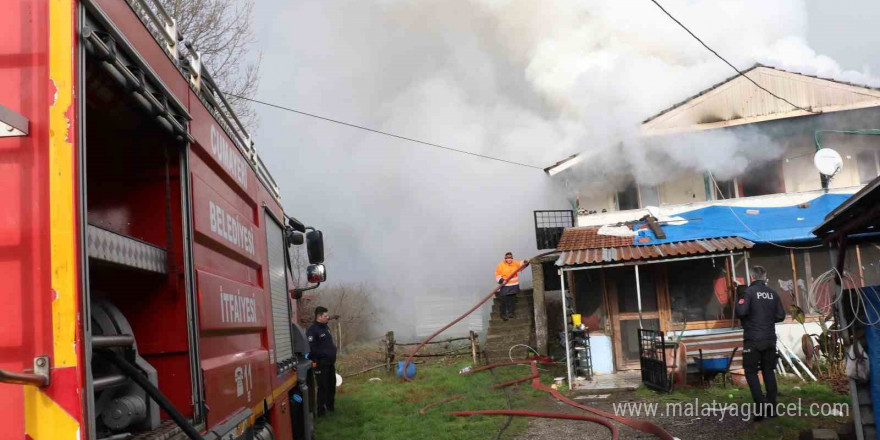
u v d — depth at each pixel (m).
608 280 14.99
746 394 10.52
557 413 10.11
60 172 2.40
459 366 16.66
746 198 16.41
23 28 2.46
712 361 11.39
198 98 4.26
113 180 3.78
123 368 2.88
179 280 3.73
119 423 3.03
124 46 2.88
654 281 14.76
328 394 11.49
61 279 2.35
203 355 3.84
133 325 3.66
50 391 2.31
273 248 6.84
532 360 15.41
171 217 3.77
